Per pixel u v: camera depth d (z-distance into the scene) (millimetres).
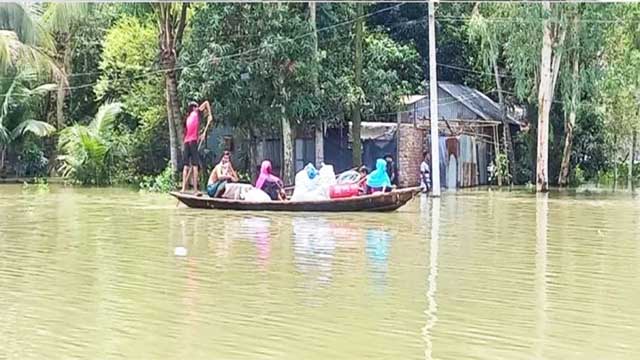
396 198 25453
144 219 23562
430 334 10703
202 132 34844
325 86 35875
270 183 27406
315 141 37188
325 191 26078
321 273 14875
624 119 44125
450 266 15641
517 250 17734
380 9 42188
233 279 14297
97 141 40594
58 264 15812
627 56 39875
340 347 10102
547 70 36312
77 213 25391
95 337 10547
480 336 10617
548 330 10922
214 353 9852
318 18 36750
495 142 42156
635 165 47125
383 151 39312
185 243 18641
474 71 45938
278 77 35062
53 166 46125
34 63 41875
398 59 39875
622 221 23422
